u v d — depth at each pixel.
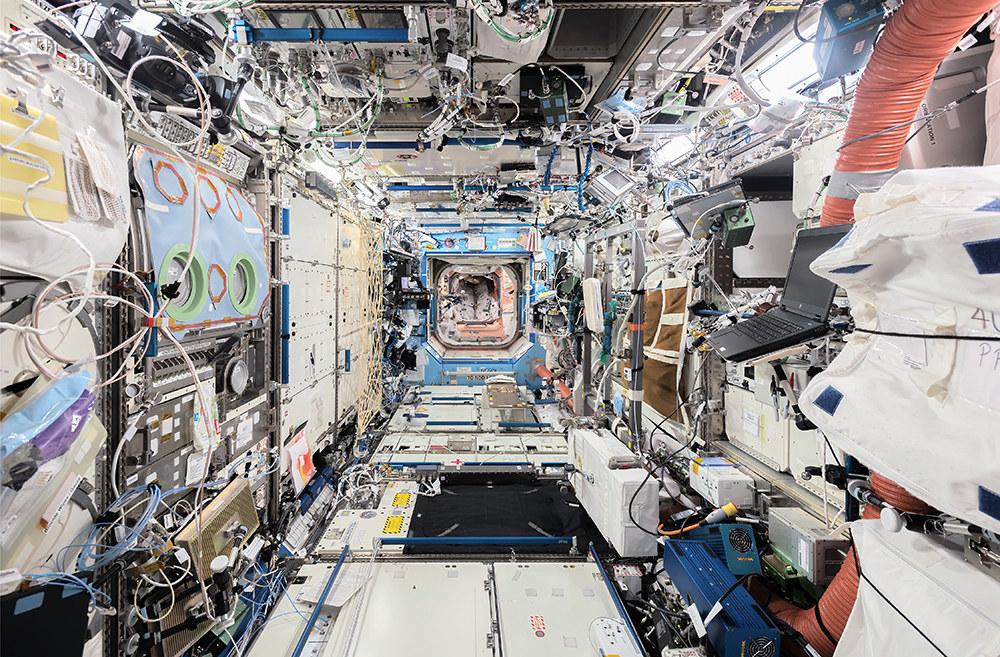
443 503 4.80
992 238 1.01
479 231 9.89
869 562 1.61
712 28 2.55
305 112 3.57
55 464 1.59
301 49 3.06
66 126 1.58
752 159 3.50
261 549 3.16
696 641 2.78
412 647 2.79
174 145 2.15
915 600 1.35
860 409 1.44
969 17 1.48
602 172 5.21
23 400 1.54
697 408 4.00
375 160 5.25
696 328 4.00
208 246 2.68
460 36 2.79
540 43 2.67
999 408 1.04
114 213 1.79
